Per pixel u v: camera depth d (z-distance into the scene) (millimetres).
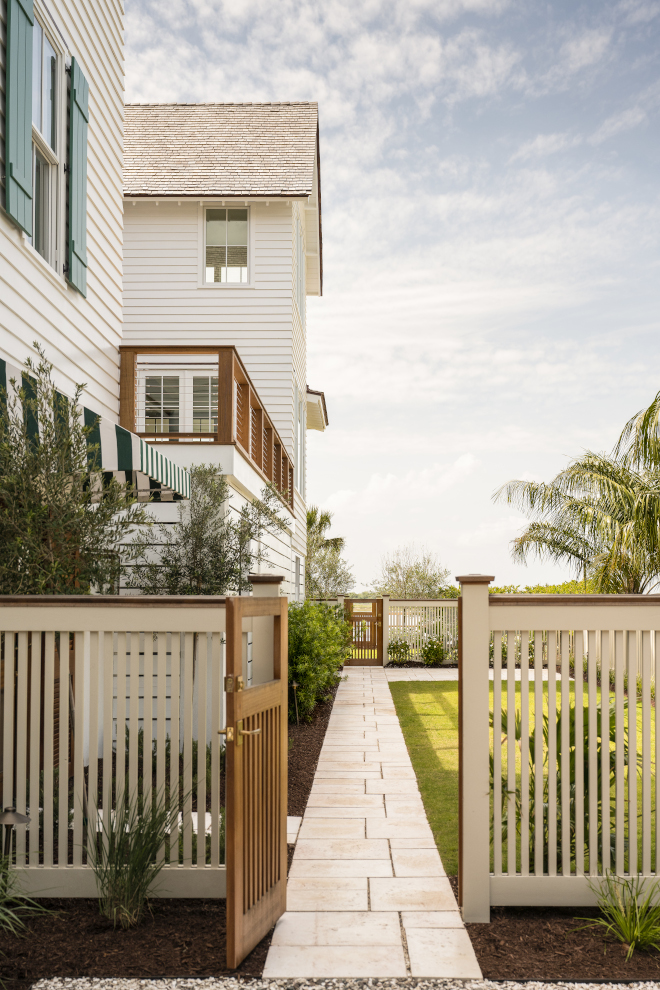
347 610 19547
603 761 4504
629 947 4016
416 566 31109
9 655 4543
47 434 5066
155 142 17156
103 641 4492
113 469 5785
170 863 4516
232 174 15898
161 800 4512
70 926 4188
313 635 11180
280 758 4480
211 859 4492
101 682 5355
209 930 4160
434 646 19094
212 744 4477
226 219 15750
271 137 17281
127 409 8898
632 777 4473
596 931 4223
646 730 4641
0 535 4930
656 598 4484
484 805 4410
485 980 3682
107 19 8719
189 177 15766
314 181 18328
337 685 15062
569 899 4441
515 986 3627
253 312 15516
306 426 22453
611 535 14453
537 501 16375
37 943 3996
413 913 4465
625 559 14055
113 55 8945
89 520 5156
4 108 5934
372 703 12734
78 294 7746
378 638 19578
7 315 6055
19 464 4930
